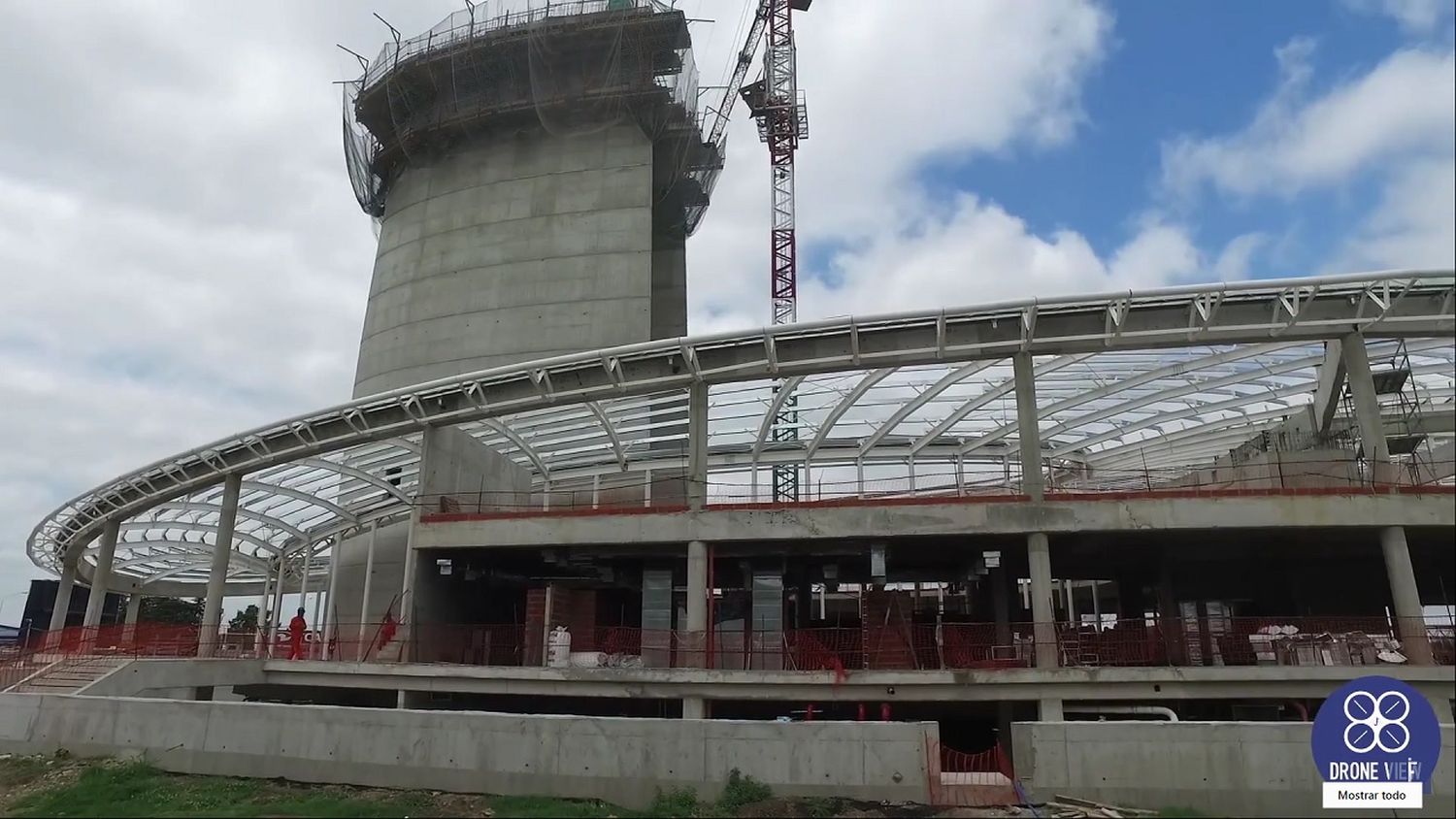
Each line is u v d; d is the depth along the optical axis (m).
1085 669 22.31
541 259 51.91
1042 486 24.25
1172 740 15.59
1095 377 30.41
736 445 41.31
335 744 18.73
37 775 20.16
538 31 54.22
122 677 25.48
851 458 42.09
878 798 16.03
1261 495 23.00
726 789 16.31
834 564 29.94
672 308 64.44
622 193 52.59
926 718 26.03
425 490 29.00
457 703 28.88
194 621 80.94
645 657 26.33
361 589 43.66
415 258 55.03
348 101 62.75
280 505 37.75
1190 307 23.02
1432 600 33.94
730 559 29.33
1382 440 22.53
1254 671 21.58
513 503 36.69
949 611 35.47
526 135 55.53
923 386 31.34
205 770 19.70
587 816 15.50
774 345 25.73
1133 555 28.81
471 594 31.61
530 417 33.12
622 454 39.94
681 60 56.62
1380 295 22.14
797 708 26.19
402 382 51.62
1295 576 31.83
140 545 44.12
